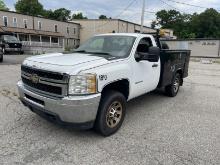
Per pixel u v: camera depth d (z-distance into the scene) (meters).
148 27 55.75
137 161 3.38
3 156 3.38
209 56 35.69
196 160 3.45
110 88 4.29
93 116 3.68
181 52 6.92
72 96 3.47
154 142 3.96
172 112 5.61
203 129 4.58
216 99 7.00
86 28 57.34
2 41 25.58
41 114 3.92
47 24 50.38
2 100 6.03
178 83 7.33
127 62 4.39
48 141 3.88
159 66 5.62
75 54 4.64
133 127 4.58
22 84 4.31
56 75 3.52
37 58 4.22
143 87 5.05
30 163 3.24
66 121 3.56
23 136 4.02
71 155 3.47
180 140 4.06
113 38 5.15
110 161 3.35
